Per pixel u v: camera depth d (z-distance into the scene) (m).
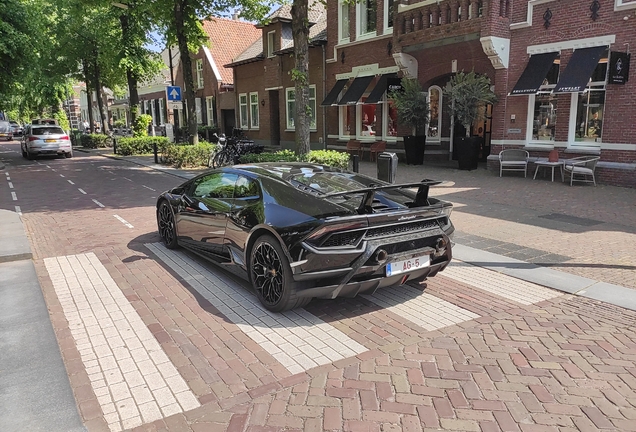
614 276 5.73
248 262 4.99
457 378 3.52
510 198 10.88
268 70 26.08
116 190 13.23
